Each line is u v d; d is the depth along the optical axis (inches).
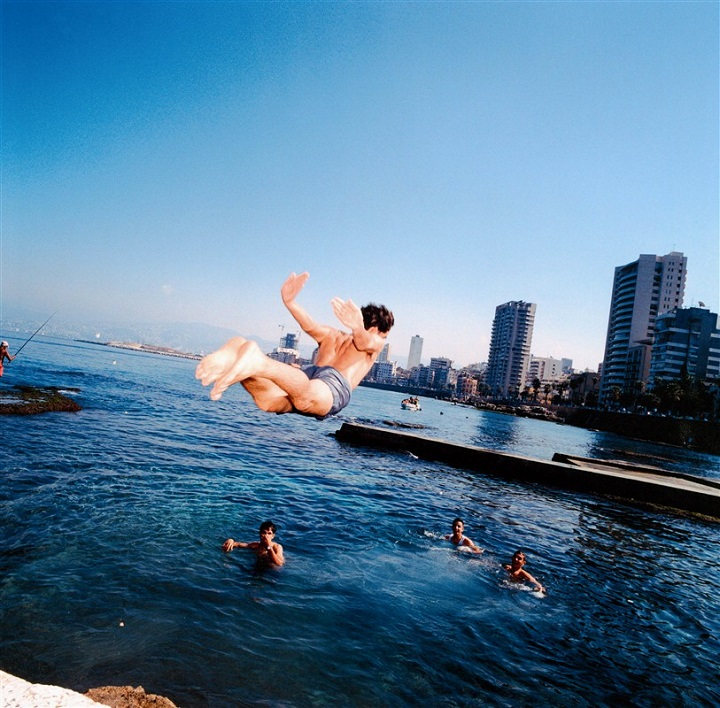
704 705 290.8
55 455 705.0
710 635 387.9
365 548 485.4
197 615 319.0
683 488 903.7
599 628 375.9
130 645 278.2
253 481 708.7
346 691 265.0
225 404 2010.3
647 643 361.4
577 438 3302.2
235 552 427.5
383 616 350.9
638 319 5999.0
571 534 640.4
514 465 1015.6
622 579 492.7
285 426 1517.0
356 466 947.3
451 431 2368.4
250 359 85.0
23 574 342.3
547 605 405.1
